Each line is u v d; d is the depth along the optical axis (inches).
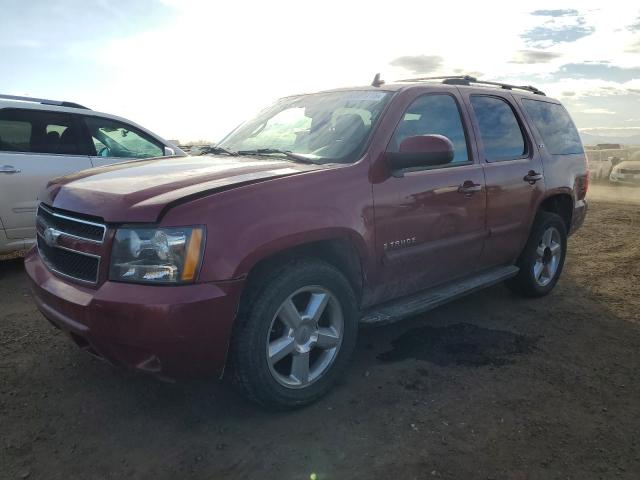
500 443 104.6
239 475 94.3
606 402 121.3
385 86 146.3
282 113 159.3
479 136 159.0
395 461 98.4
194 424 109.7
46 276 111.9
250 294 104.7
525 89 203.3
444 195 140.0
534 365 139.0
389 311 132.5
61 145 221.8
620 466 98.6
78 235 104.7
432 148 120.3
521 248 178.9
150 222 95.0
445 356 143.4
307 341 114.6
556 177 187.8
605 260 254.1
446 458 99.6
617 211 414.9
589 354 146.9
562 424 111.8
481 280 161.0
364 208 119.7
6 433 104.8
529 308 183.9
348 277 125.5
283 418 112.3
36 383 124.4
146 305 92.0
